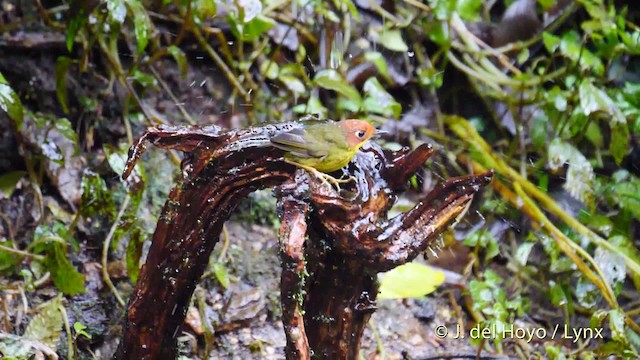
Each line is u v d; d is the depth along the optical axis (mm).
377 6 6566
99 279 5242
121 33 5953
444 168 6426
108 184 5648
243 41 6215
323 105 6348
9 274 5094
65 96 5543
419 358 5391
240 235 5738
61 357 4816
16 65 5695
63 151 5551
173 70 6145
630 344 5570
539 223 6168
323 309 3805
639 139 6734
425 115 6586
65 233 5102
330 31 6301
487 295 5441
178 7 5996
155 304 3996
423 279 5473
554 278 6148
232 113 6168
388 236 3545
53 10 5836
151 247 3941
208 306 5297
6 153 5473
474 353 5531
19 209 5402
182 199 3818
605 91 6633
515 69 6762
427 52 6719
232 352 5164
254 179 3717
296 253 3373
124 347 4160
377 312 5641
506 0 6859
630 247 6105
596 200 6512
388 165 3777
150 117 5934
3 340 4539
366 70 6445
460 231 6223
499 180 6363
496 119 6750
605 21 6469
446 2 6426
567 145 6168
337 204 3512
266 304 5418
